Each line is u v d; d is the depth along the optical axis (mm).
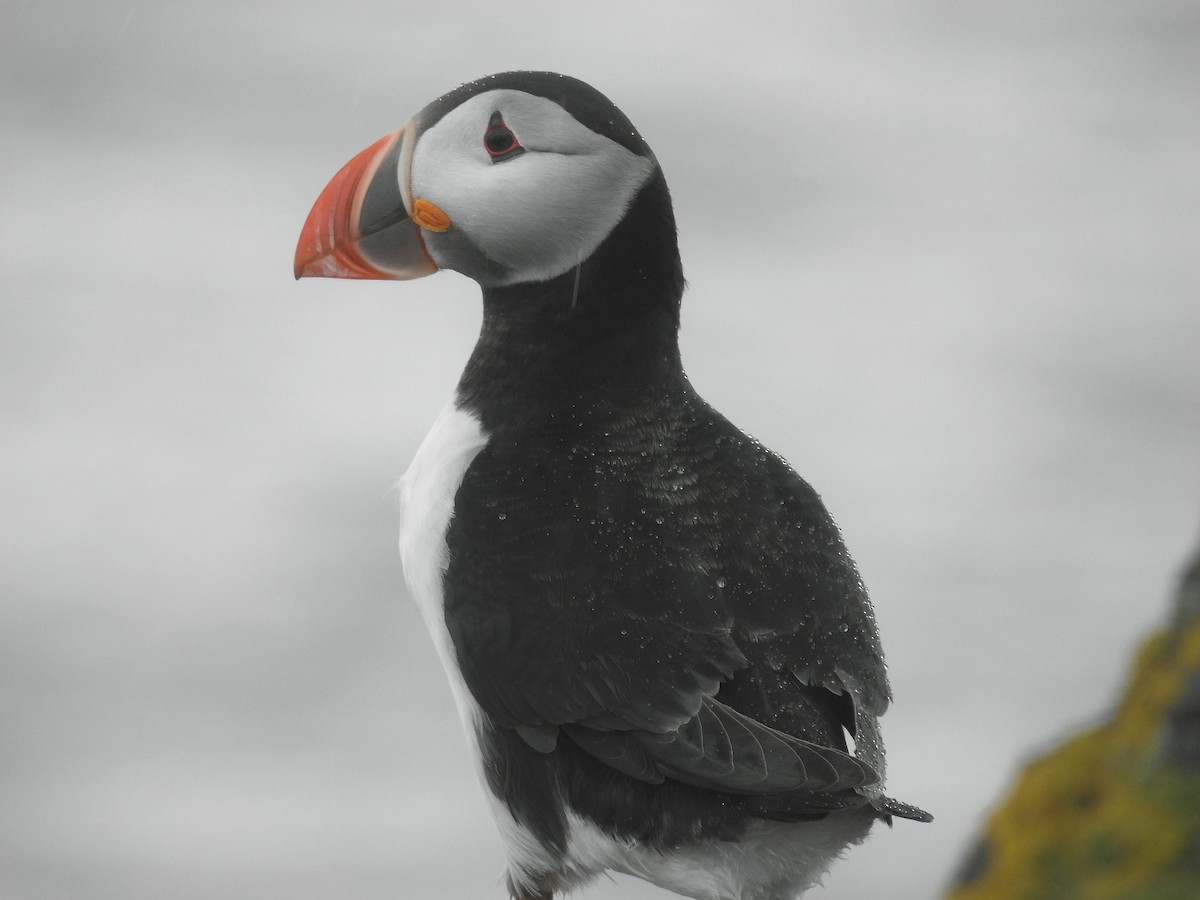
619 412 5898
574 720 5371
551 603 5438
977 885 7309
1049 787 7266
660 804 5328
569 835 5578
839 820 5379
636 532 5531
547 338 5977
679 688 5285
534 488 5672
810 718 5457
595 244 5930
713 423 6016
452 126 6027
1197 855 6727
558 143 5863
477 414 6023
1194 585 7352
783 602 5555
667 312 6082
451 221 6008
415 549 5859
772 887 5535
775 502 5812
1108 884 6816
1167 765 6973
